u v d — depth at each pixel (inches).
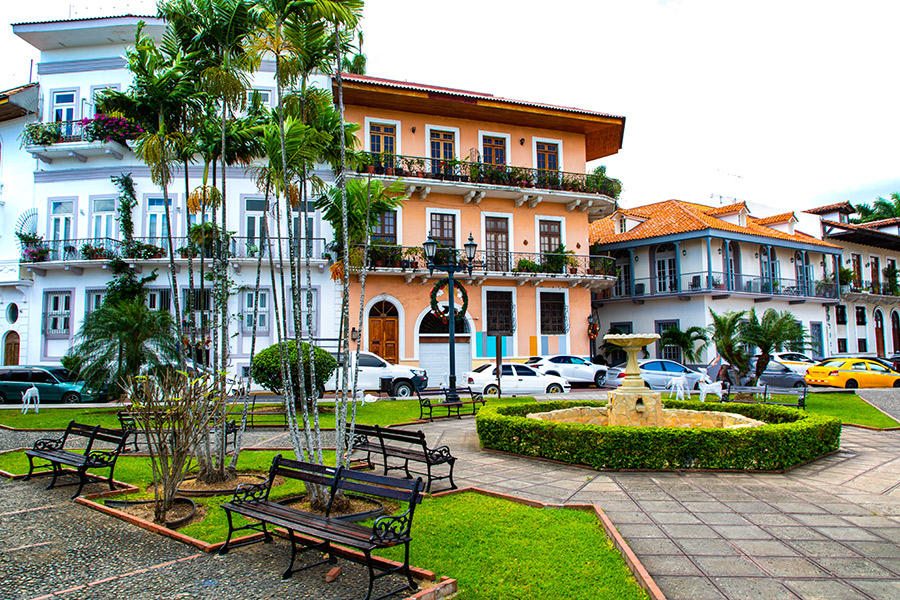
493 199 1013.2
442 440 435.8
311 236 874.1
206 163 327.0
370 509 246.2
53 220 860.6
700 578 174.9
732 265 1184.8
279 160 261.6
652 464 318.3
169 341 599.8
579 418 474.9
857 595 163.5
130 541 211.0
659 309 1184.8
